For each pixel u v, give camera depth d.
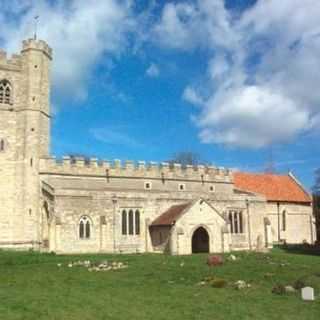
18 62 73.88
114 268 45.97
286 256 57.22
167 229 68.06
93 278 40.62
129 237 69.56
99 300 31.12
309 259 54.47
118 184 76.56
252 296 33.28
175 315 27.61
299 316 28.03
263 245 78.94
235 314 28.16
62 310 27.83
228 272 42.88
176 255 59.19
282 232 89.38
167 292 34.56
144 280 39.78
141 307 29.39
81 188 71.19
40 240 69.69
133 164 78.12
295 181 96.50
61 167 72.88
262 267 45.56
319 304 30.98
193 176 82.25
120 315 27.22
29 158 71.38
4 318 25.62
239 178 91.88
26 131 72.06
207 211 69.88
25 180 70.75
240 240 76.62
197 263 48.69
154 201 72.00
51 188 67.12
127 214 69.94
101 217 68.06
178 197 74.00
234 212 76.88
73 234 66.00
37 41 74.56
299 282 36.94
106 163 76.19
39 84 74.06
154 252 68.69
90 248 66.81
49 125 75.50
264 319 27.30
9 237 69.44
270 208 88.81
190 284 38.16
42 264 49.06
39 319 25.75
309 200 93.62
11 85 72.94
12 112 72.44
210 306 29.95
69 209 66.25
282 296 33.53
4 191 70.19
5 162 70.88
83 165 74.50
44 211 69.56
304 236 92.19
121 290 35.31
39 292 33.75
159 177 79.69
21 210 70.25
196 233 72.12
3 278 40.44
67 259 53.34
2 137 71.25
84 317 26.50
